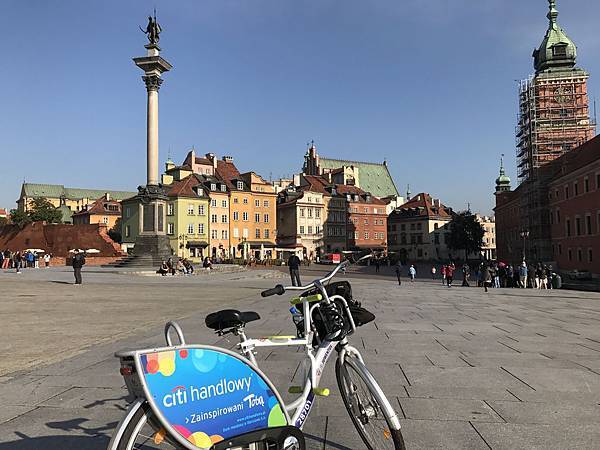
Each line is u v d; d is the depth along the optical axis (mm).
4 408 5777
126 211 96562
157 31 49688
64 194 164500
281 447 3752
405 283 40750
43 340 10391
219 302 19250
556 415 5512
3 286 28094
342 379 4508
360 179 147500
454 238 117312
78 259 29938
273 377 6926
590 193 57125
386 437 4141
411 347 9586
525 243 76688
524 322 13609
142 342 10039
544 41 82125
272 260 86500
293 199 114312
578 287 41625
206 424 3404
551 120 76250
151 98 49219
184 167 102250
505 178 117625
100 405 5875
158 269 45500
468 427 5129
